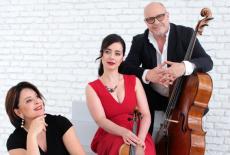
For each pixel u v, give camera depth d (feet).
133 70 7.57
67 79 11.02
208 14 6.73
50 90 11.18
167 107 7.38
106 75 7.12
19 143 5.98
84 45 10.80
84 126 9.04
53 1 11.02
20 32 11.40
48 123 6.33
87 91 7.06
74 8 10.83
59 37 11.03
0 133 11.57
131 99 7.02
